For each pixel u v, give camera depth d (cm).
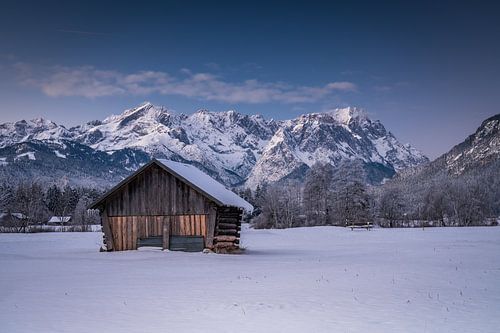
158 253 3631
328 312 1543
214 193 3788
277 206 13038
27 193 15112
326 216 12900
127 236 3900
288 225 12719
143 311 1555
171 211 3819
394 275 2423
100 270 2698
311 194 13288
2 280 2284
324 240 6794
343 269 2695
